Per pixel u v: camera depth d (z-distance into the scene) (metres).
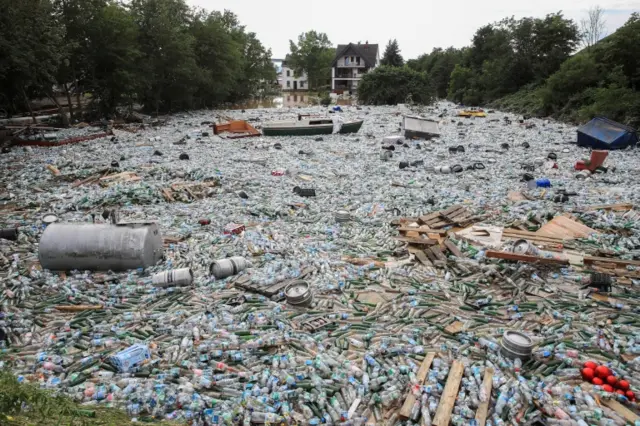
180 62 49.75
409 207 16.17
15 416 5.13
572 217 14.49
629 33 43.53
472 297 9.87
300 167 23.11
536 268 10.80
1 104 39.53
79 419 5.56
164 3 50.25
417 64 104.12
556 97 47.31
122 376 7.03
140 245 10.70
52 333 8.36
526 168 22.16
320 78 104.94
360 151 28.03
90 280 10.28
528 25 63.88
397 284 10.48
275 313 9.00
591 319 8.85
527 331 8.49
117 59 40.78
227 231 13.57
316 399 6.51
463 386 6.80
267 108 61.06
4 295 9.64
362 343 8.02
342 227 14.33
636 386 6.91
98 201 16.64
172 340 8.09
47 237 10.62
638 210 15.12
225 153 27.03
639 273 10.50
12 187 18.84
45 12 31.05
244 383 6.86
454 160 24.83
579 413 6.23
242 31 72.19
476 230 13.34
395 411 6.37
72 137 31.38
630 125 34.94
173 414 6.21
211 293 9.88
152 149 28.25
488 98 67.44
